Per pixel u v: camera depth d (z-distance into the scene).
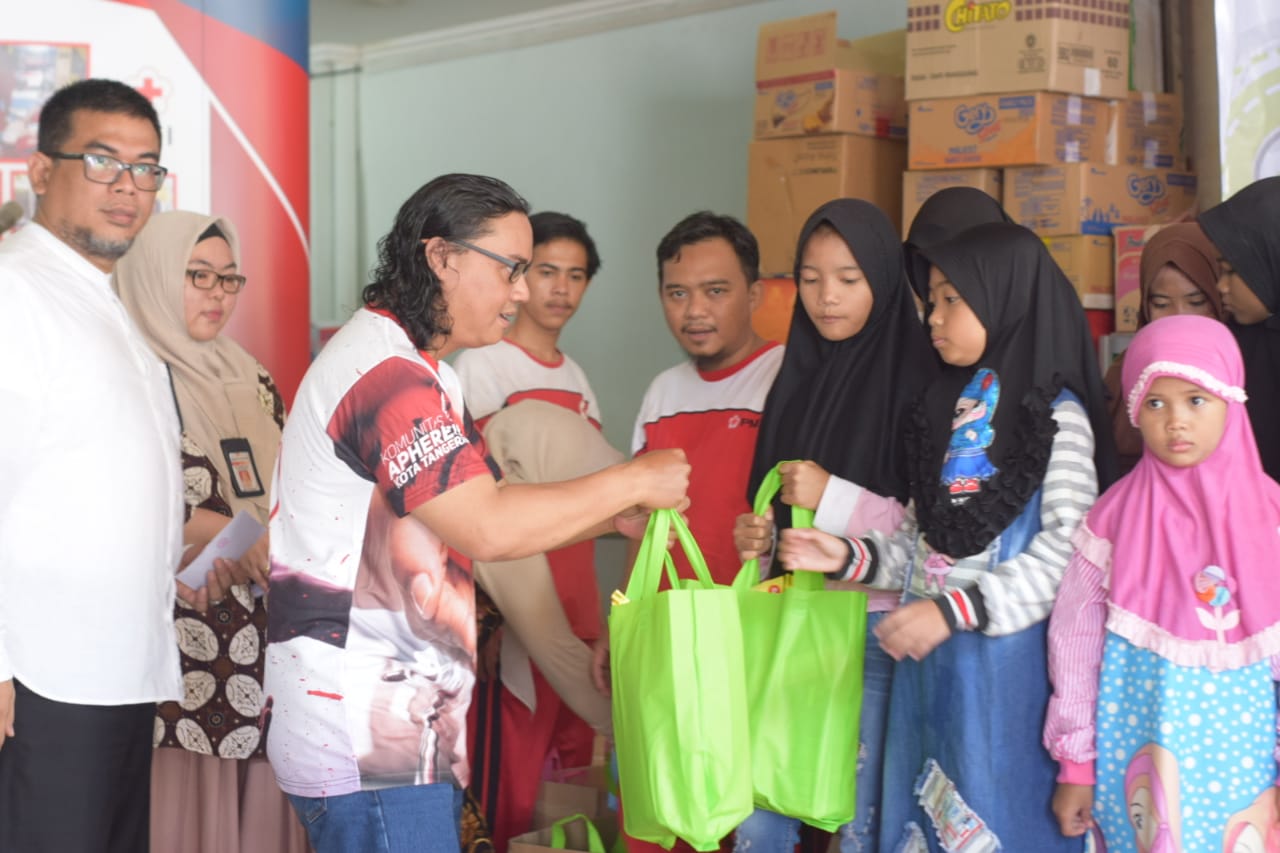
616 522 2.43
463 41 6.66
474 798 2.93
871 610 2.33
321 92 7.21
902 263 2.51
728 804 2.05
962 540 2.07
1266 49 3.12
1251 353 2.48
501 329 2.07
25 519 2.17
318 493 1.96
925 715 2.14
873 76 4.35
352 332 2.00
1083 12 3.86
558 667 2.97
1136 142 4.09
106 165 2.33
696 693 2.04
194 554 2.85
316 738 1.93
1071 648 2.03
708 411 2.97
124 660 2.27
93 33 3.34
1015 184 3.97
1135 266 3.75
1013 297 2.15
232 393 2.98
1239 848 1.91
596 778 3.05
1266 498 1.96
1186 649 1.93
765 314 4.25
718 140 5.74
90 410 2.24
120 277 2.89
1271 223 2.40
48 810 2.20
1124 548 2.00
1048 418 2.07
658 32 5.93
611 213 6.14
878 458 2.43
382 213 7.16
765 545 2.32
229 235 3.01
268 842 2.88
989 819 2.04
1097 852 2.04
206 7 3.44
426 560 1.98
